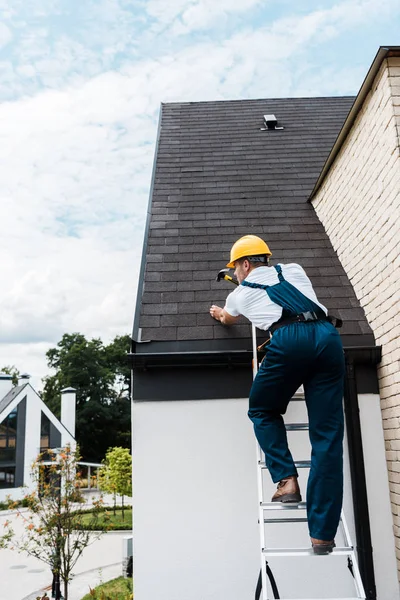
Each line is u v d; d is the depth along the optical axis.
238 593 3.88
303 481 4.13
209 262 5.38
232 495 4.06
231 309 3.63
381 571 3.96
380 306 4.40
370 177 4.67
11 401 29.28
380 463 4.22
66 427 33.66
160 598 3.85
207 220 6.21
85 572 10.59
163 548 3.95
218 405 4.25
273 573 3.93
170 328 4.52
